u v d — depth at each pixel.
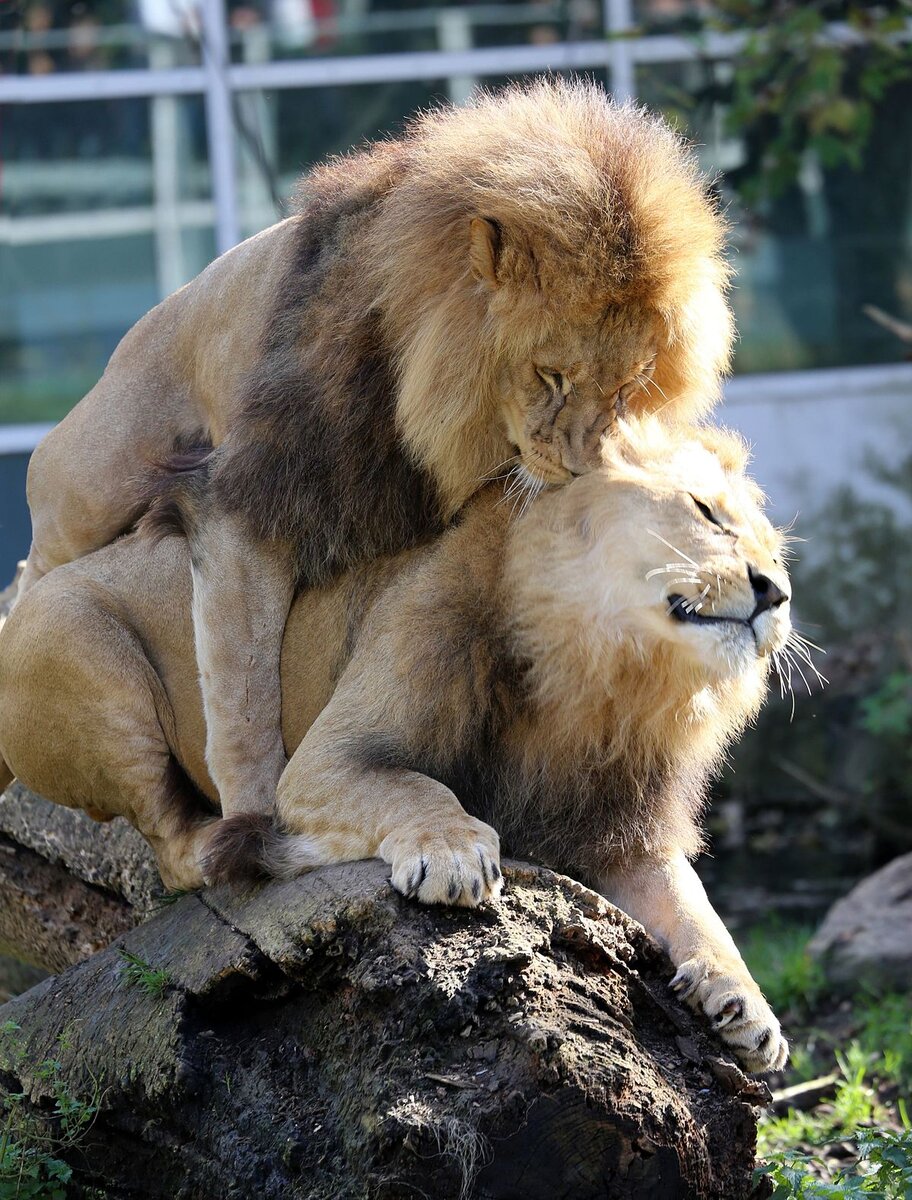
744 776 21.91
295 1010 7.16
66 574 8.91
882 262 24.45
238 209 23.25
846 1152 9.88
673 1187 6.50
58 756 8.81
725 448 7.67
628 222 7.62
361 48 23.45
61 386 23.14
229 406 9.14
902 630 22.70
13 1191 7.36
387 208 8.09
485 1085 6.37
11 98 22.66
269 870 7.55
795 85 19.78
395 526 8.00
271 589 8.27
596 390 7.67
